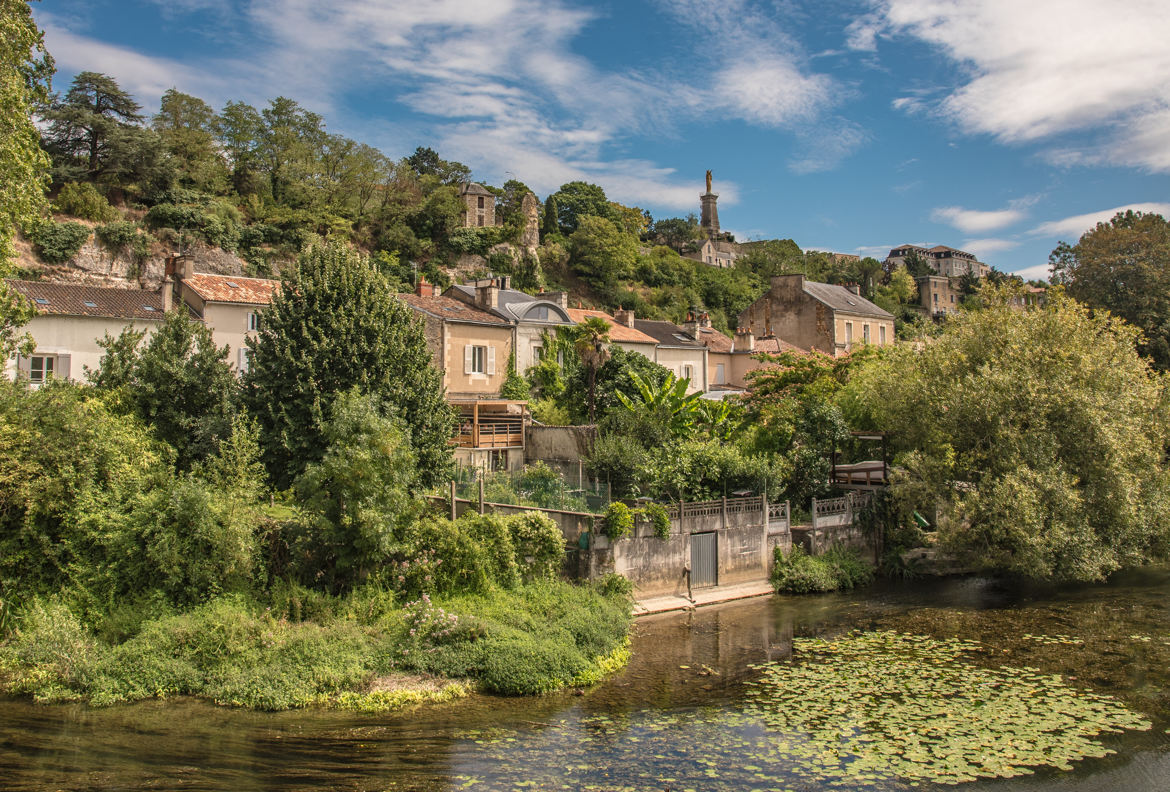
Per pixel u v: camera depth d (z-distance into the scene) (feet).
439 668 50.90
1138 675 53.83
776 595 79.77
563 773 37.45
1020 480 77.56
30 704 45.85
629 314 147.84
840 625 67.82
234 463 59.72
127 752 38.86
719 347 159.84
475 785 35.81
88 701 46.34
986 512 77.61
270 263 197.57
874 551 93.15
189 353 80.79
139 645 49.39
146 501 55.21
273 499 68.23
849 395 112.98
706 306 302.66
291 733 42.16
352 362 71.56
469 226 264.72
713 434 105.19
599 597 63.87
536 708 47.01
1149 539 84.99
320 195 232.94
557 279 270.05
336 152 255.09
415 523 60.49
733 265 373.40
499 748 40.52
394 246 238.07
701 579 76.69
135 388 74.84
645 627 66.39
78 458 57.26
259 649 50.01
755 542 81.82
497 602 58.70
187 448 71.51
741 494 84.28
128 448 61.57
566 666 51.83
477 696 48.96
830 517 89.40
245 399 72.43
